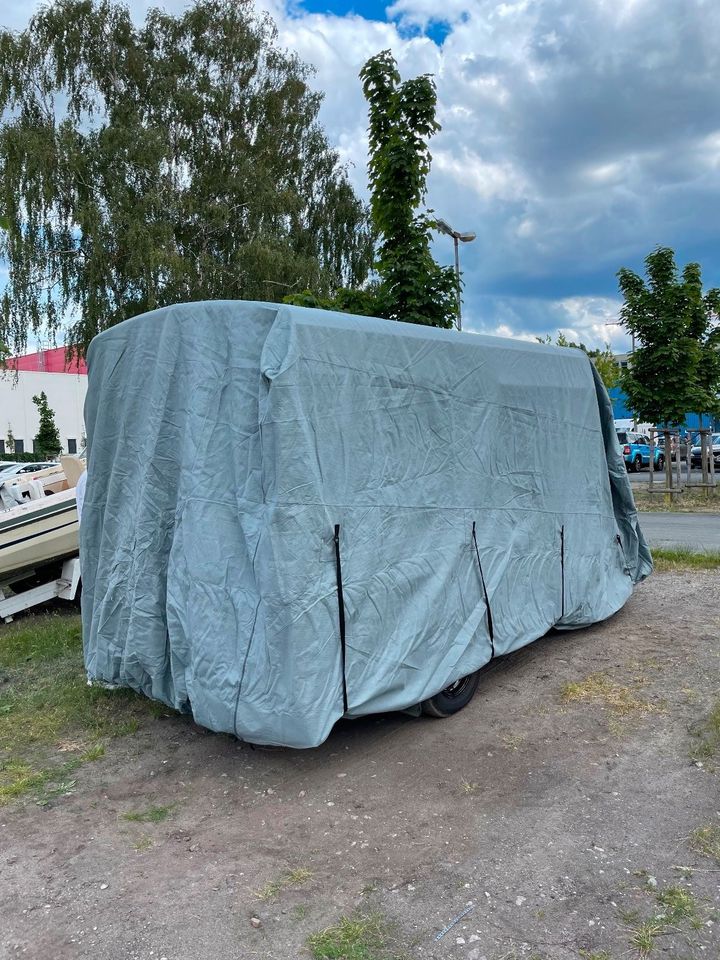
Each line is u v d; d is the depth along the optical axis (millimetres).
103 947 2701
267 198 24203
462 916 2793
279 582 3602
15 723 4918
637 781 3746
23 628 7598
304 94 27078
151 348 4426
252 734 3721
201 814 3654
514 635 5035
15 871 3207
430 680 4285
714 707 4480
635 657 5574
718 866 3010
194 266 22859
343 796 3764
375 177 8031
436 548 4453
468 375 4848
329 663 3715
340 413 3943
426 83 7707
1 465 23266
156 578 4309
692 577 8359
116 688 5359
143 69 24250
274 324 3836
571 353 6082
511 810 3543
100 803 3814
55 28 23281
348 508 3922
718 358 17328
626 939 2623
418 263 7762
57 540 7766
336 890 2984
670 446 17359
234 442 3920
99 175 22391
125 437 4547
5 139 21641
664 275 16125
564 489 5801
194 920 2832
